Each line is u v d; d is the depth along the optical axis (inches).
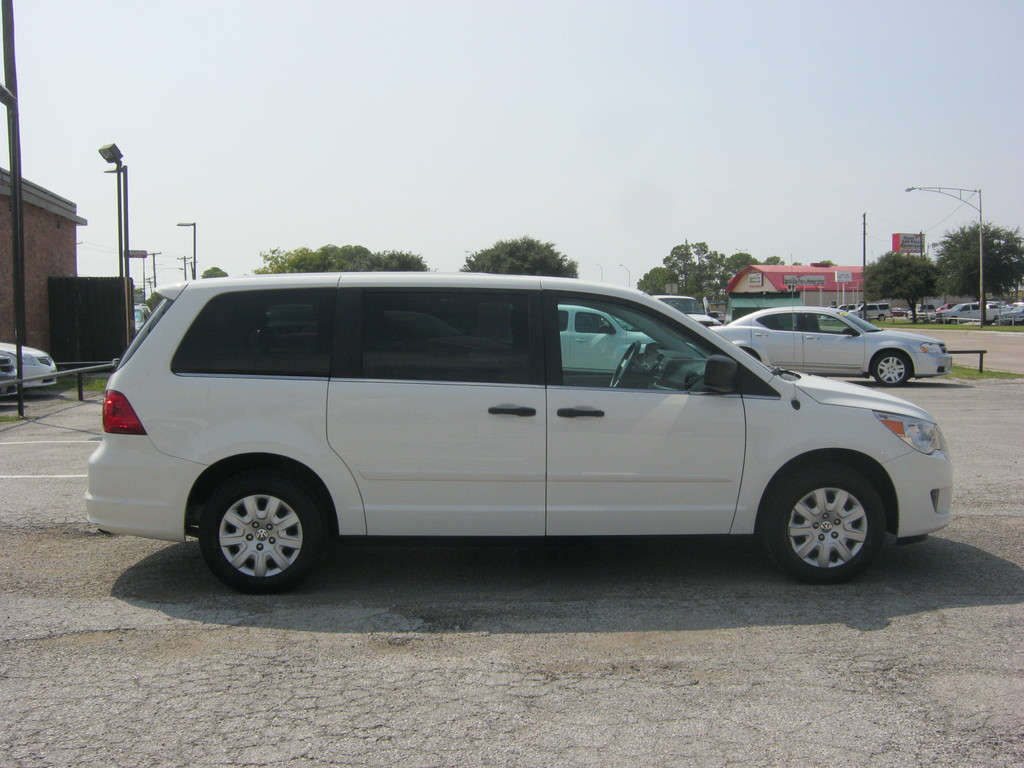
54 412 568.1
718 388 209.2
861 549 215.6
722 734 143.9
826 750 138.7
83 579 225.1
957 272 2915.8
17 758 136.5
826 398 217.8
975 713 151.4
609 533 213.2
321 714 151.3
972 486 328.5
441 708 153.5
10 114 537.6
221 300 213.2
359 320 211.6
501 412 208.1
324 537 212.7
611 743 140.9
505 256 2518.5
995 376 785.6
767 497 216.5
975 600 208.5
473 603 207.2
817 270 3056.1
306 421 207.9
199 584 220.7
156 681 165.0
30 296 872.9
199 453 207.2
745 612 200.7
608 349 214.8
